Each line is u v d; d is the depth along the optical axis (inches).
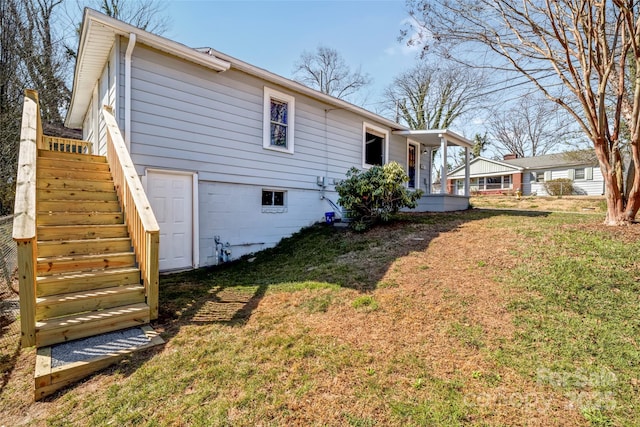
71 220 175.0
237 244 280.2
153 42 217.6
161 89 231.3
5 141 403.5
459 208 446.0
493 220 302.4
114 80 216.2
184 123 243.6
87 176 202.7
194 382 101.9
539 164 941.8
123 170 177.3
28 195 129.3
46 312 129.3
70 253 158.1
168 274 232.1
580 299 138.0
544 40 217.6
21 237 112.8
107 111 213.9
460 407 87.8
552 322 124.3
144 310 141.8
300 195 339.3
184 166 244.1
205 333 133.6
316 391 96.2
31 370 114.9
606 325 119.8
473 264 185.0
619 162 224.4
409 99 918.4
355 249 246.8
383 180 290.2
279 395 95.0
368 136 433.1
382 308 145.9
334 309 149.3
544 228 237.6
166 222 236.8
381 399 92.0
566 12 220.1
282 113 320.2
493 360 106.3
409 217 344.5
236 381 101.7
